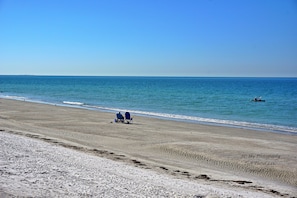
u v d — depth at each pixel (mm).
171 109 47906
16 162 13453
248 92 96875
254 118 39094
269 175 15930
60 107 48094
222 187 12844
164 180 12820
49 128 27875
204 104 56406
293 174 16016
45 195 9492
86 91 97812
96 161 15422
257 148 21031
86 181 11445
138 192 10562
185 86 143250
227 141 23344
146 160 17594
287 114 43188
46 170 12570
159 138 24203
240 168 16844
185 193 10883
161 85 155250
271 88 126312
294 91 103750
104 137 24312
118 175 12859
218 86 145250
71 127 28750
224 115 41625
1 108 43781
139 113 42125
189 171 15586
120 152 19406
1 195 9039
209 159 18297
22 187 10055
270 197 11797
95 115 38250
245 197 11148
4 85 143250
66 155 16062
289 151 20406
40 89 110000
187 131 27938
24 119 33250
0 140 18594
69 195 9688
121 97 72312
